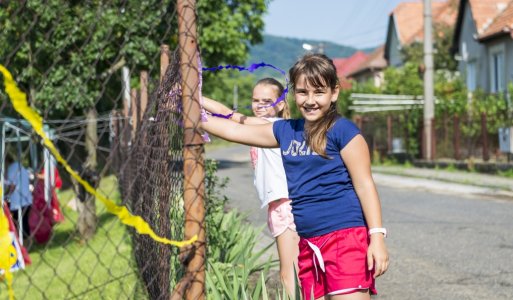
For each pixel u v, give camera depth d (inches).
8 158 386.6
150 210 203.9
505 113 845.2
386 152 1187.3
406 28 1891.0
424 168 1016.2
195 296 118.4
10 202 370.9
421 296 256.5
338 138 138.9
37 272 312.7
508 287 269.4
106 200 102.4
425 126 1031.0
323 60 139.0
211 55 968.3
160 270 163.3
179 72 128.8
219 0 903.1
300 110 142.2
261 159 198.1
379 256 135.6
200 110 119.6
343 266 138.1
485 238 382.9
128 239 376.8
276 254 332.8
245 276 214.7
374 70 2172.7
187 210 118.6
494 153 863.1
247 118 166.2
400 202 586.6
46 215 383.6
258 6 1007.6
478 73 1253.1
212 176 282.7
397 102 1363.2
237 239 270.1
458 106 1059.3
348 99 1412.4
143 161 235.6
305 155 141.8
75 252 352.5
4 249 129.7
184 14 118.1
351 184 141.0
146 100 326.0
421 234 402.6
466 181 740.7
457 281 280.8
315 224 141.6
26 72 132.7
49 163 393.1
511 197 597.9
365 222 141.0
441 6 1904.5
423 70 1032.8
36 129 96.7
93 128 430.9
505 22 1141.1
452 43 1409.9
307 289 147.9
